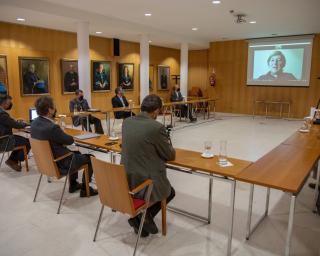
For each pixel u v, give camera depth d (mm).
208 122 9141
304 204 3162
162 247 2344
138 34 8484
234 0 5375
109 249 2318
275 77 10281
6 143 3932
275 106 10453
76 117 6391
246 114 11086
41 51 7535
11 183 3717
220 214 2902
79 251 2291
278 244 2400
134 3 5605
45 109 2930
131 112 7074
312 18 6945
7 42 6816
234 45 10984
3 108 4066
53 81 7910
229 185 3654
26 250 2301
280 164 2393
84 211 2947
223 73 11414
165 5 5770
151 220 2438
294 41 9734
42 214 2889
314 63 9555
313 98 9719
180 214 2891
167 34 8945
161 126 2207
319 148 2936
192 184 3711
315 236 2523
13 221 2754
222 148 2486
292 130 7742
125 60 10047
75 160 3055
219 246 2363
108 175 2123
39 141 2822
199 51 12531
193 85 12961
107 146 2971
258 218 2828
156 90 11562
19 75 7133
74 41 8289
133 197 2270
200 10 6145
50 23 6801
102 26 7023
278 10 6148
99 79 9148
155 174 2217
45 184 3676
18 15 5879
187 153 2736
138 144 2168
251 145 5938
